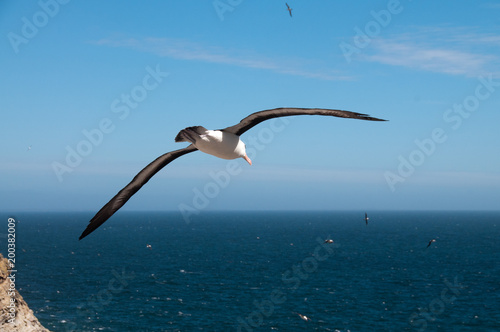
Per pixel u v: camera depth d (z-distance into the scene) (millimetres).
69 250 146125
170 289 81875
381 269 108188
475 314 66062
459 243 175625
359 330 58031
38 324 40156
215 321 61062
